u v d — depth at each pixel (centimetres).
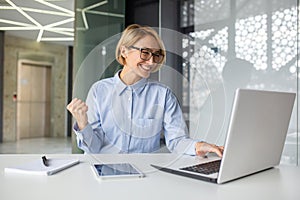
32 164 110
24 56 881
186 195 79
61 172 103
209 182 92
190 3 376
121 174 97
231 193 82
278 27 314
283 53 311
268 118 98
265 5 322
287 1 309
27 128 918
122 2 400
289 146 300
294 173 106
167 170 104
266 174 105
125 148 117
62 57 980
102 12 393
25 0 533
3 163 118
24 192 80
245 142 91
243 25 336
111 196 77
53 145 762
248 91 86
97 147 119
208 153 133
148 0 398
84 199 75
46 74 960
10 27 729
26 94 909
